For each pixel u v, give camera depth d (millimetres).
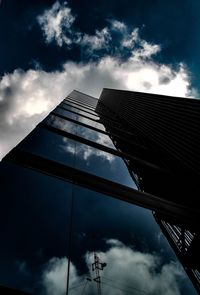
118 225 4785
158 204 5574
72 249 3596
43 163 5320
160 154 9508
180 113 9273
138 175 8555
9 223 3473
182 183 7137
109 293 3162
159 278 3971
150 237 5117
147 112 13086
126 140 11219
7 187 4145
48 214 4004
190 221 5320
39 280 2920
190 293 4059
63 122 10500
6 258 2992
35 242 3383
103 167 7664
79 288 3053
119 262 3838
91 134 10719
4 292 2562
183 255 5078
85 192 5105
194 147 7289
